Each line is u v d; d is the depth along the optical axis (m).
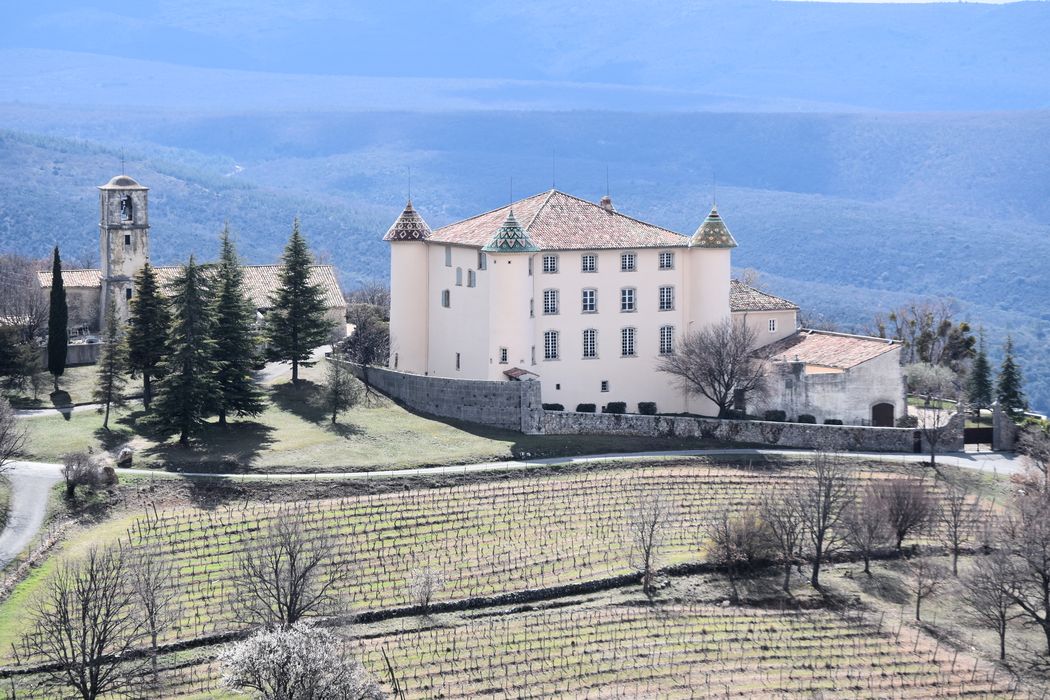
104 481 139.50
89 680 103.50
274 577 115.12
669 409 178.12
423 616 120.31
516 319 166.25
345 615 113.25
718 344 170.38
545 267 170.38
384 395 171.75
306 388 173.38
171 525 131.62
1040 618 123.56
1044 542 125.06
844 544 141.62
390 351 184.50
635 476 151.00
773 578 133.75
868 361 170.12
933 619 127.50
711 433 166.25
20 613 114.56
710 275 176.50
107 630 101.94
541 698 106.19
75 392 170.50
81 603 105.00
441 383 165.50
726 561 134.00
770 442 165.38
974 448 168.75
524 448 156.50
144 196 193.75
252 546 124.31
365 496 142.00
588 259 172.88
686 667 112.81
